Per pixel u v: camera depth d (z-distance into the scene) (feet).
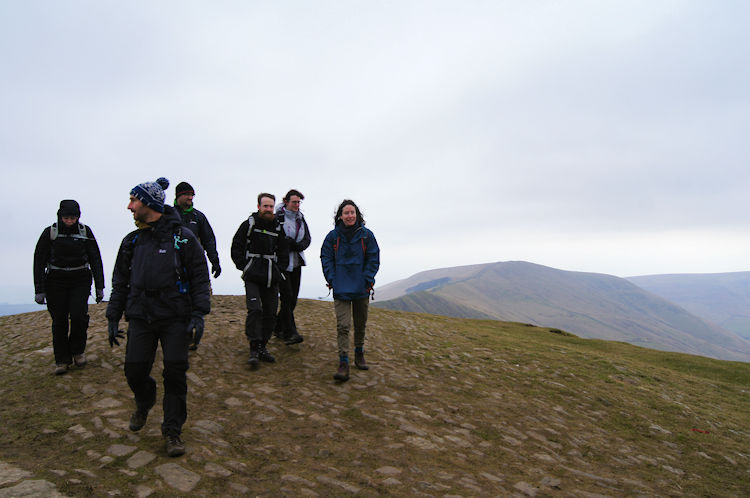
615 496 12.37
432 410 18.19
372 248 21.25
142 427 13.43
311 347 26.68
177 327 11.72
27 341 26.76
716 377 38.17
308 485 10.89
